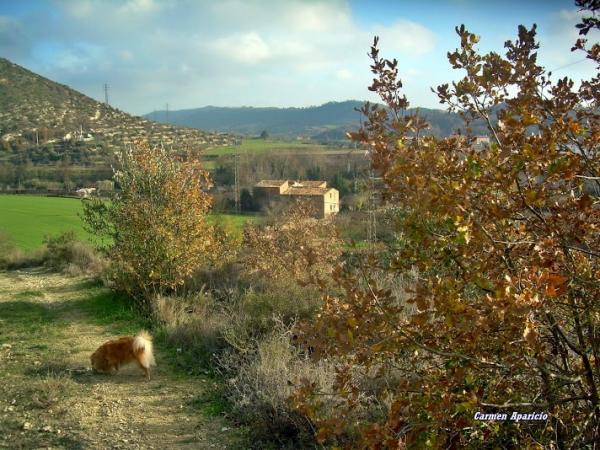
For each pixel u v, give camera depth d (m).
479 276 3.12
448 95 3.85
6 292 19.50
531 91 3.59
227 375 9.12
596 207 3.75
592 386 3.49
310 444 6.36
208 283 17.09
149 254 15.67
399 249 4.11
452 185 3.06
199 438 7.03
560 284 3.09
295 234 16.36
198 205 17.02
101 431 7.31
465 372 3.38
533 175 3.29
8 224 43.19
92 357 9.97
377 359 3.97
